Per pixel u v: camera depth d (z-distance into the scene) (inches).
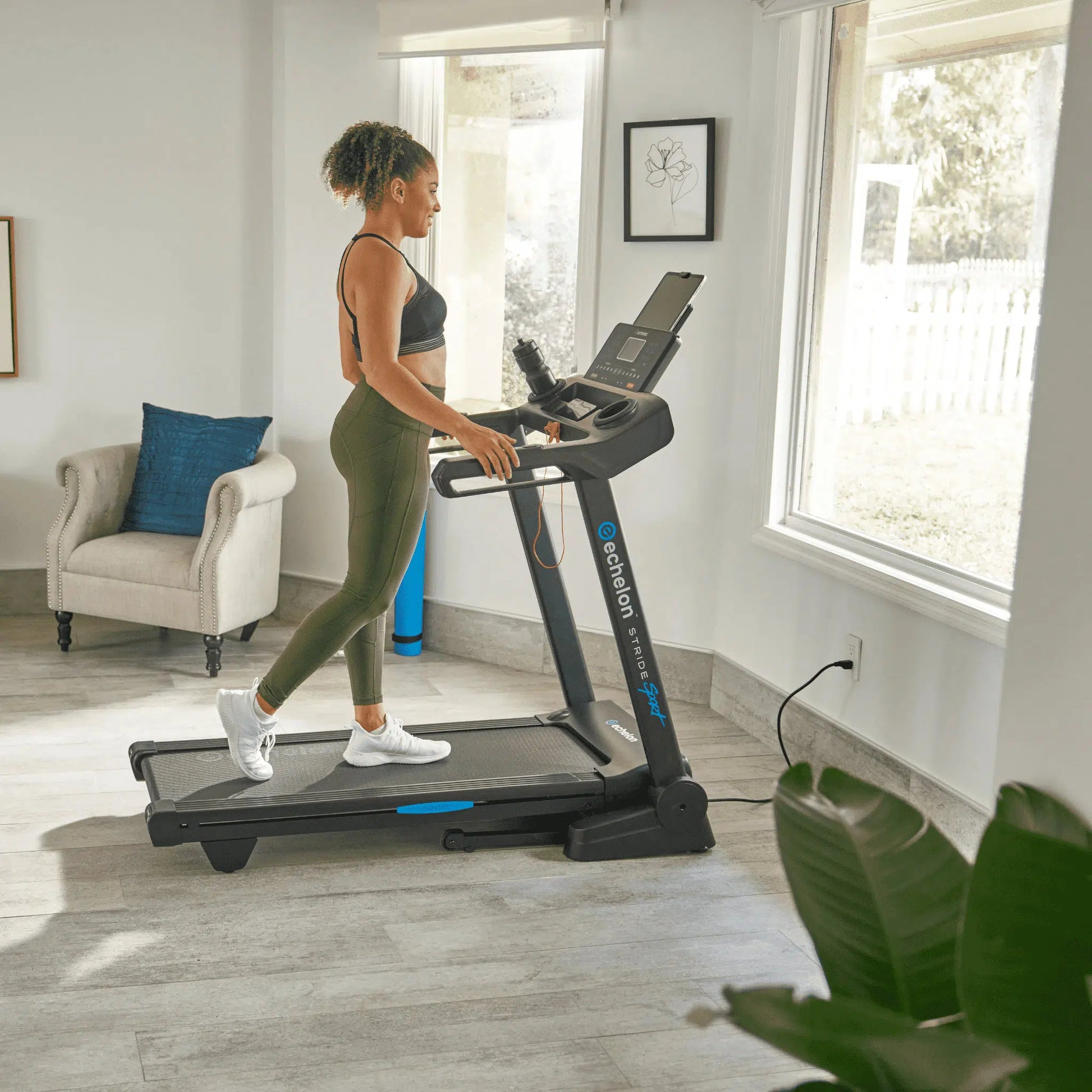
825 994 91.8
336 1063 82.0
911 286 128.1
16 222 186.7
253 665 171.8
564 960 96.8
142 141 188.9
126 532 178.7
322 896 106.3
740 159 149.4
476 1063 82.7
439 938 99.7
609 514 111.8
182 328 194.7
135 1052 82.3
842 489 141.1
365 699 118.1
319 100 179.0
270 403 195.8
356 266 107.7
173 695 157.5
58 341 191.3
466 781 115.0
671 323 113.7
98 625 189.2
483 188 173.9
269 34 186.5
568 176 166.9
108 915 100.9
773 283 144.3
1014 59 113.4
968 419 120.8
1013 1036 47.2
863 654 130.3
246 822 107.9
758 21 144.7
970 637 113.3
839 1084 46.4
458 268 178.1
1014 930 47.7
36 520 194.4
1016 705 77.8
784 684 146.1
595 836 114.6
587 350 164.9
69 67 184.7
